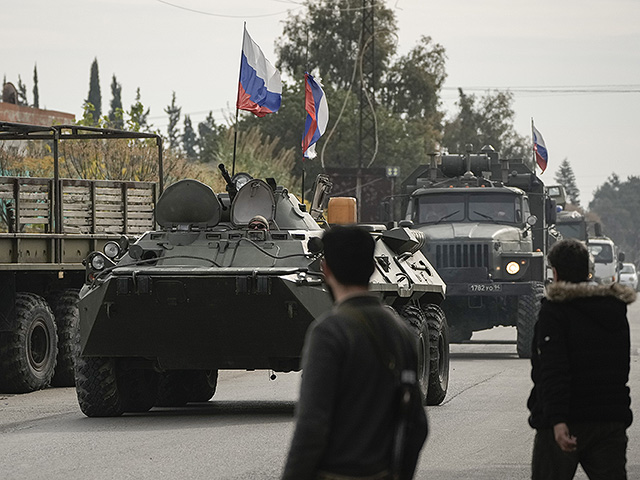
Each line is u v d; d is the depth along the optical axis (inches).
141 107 1984.5
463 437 730.2
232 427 772.0
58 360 1117.1
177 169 1852.9
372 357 295.9
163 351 812.6
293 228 868.6
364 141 3951.8
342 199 948.0
